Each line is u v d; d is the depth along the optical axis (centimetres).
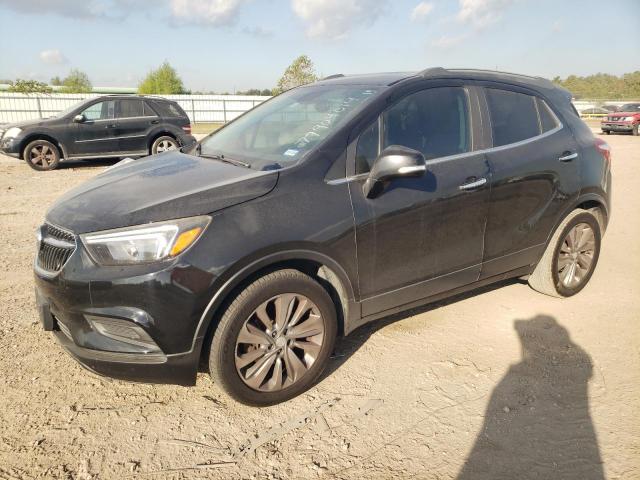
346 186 289
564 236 403
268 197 267
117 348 251
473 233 342
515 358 332
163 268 239
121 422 267
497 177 345
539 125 388
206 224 249
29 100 2762
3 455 241
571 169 392
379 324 377
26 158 1095
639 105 2397
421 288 330
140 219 247
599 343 351
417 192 309
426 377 310
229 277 250
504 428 264
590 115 3834
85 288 245
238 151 340
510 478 230
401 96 325
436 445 252
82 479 228
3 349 331
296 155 297
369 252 296
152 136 1205
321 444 253
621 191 873
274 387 278
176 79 6419
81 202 282
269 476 232
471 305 411
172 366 251
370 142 306
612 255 539
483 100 359
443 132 336
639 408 279
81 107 1138
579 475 232
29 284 438
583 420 270
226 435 259
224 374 260
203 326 250
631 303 416
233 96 3444
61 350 333
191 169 315
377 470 235
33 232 598
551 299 424
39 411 273
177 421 269
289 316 276
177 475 232
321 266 293
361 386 301
